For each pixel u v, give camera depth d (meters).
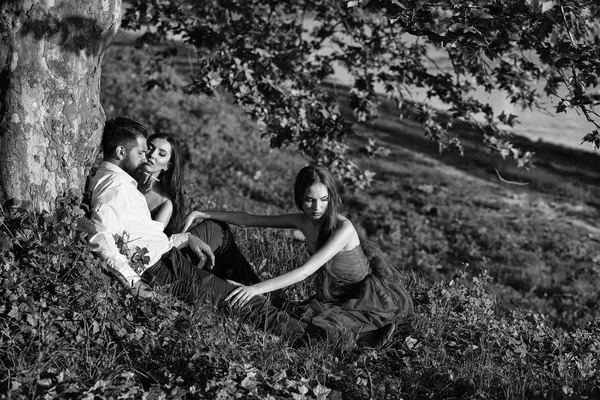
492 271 19.00
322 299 5.32
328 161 9.19
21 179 4.64
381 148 10.04
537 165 32.34
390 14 5.52
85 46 4.77
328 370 4.50
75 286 4.32
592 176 31.36
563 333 6.12
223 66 8.57
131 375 3.90
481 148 33.69
